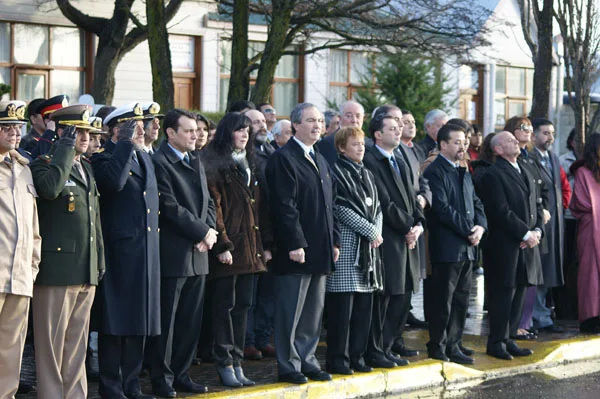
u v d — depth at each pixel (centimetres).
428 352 896
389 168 838
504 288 925
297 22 1767
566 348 973
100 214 701
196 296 738
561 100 2950
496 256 925
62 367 664
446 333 897
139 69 2194
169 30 2222
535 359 934
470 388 841
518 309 950
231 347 764
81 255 652
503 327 929
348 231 799
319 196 775
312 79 2480
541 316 1062
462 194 883
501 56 2920
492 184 925
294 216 760
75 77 2128
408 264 845
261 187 794
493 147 941
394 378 820
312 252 768
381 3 1855
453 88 2486
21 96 2062
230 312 766
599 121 1723
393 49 2175
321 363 862
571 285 1134
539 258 946
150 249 697
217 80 2314
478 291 1384
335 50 2522
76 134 650
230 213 763
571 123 3016
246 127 771
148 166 709
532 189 942
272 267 781
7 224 614
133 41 2036
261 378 797
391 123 838
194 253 727
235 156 771
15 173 625
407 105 2273
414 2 1862
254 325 898
